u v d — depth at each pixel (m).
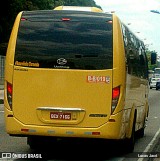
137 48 15.85
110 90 12.28
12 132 12.50
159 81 75.06
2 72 61.03
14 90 12.48
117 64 12.31
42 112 12.36
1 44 67.75
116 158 13.45
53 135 12.33
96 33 12.46
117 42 12.41
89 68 12.32
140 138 18.42
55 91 12.33
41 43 12.48
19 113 12.45
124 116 12.91
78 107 12.29
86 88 12.29
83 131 12.25
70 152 14.36
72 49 12.41
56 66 12.38
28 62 12.46
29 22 12.66
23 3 69.31
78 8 13.23
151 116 29.06
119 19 12.71
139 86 16.16
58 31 12.52
